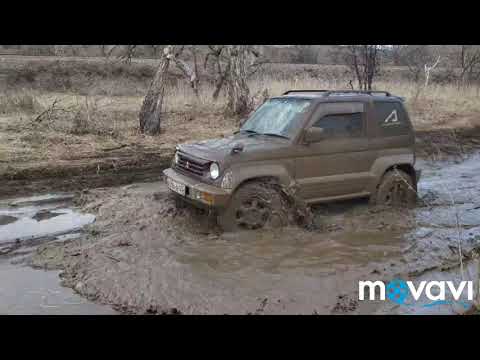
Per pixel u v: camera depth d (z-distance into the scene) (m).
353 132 6.98
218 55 17.36
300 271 5.29
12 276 5.14
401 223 6.86
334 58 33.41
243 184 6.16
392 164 7.29
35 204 7.59
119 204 7.38
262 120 7.17
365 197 7.43
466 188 9.06
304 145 6.49
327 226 6.65
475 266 5.64
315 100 6.72
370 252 5.86
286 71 27.58
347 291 4.91
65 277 5.12
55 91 21.55
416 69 27.69
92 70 24.20
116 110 14.78
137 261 5.42
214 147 6.47
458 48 35.81
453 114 17.00
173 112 14.93
